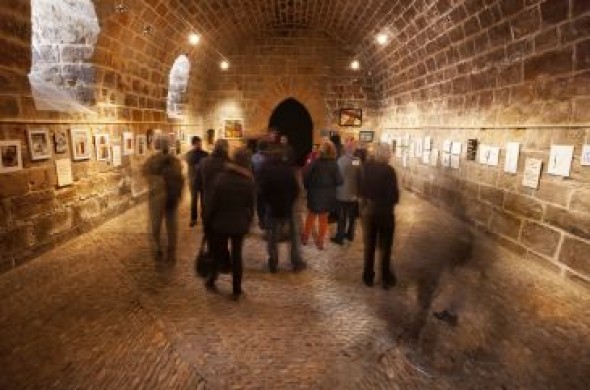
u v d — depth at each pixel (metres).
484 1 5.94
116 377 2.93
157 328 3.64
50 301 4.11
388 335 3.63
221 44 12.59
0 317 3.75
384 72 12.61
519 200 6.04
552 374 3.09
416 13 7.94
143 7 7.21
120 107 7.89
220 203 4.21
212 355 3.25
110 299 4.19
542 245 5.46
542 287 4.75
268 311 4.04
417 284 4.81
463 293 4.55
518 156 6.06
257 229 7.24
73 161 6.26
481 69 7.04
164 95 10.16
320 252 5.99
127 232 6.73
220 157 5.11
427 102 9.92
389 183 4.46
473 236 6.98
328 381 2.97
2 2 4.50
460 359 3.28
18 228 5.02
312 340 3.52
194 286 4.59
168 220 5.22
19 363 3.05
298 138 16.84
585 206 4.69
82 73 6.72
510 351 3.39
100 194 7.17
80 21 6.33
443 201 9.04
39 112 5.39
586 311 4.13
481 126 7.22
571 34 4.72
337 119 14.45
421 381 3.00
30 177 5.23
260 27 13.27
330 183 5.89
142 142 8.98
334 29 12.97
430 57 8.86
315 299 4.36
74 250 5.74
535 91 5.64
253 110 14.34
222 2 9.67
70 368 3.02
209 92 14.17
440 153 9.16
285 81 14.23
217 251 4.39
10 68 4.82
